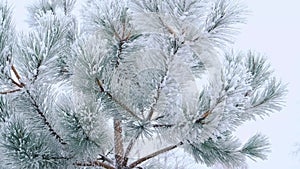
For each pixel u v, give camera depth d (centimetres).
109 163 196
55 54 156
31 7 230
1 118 172
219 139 193
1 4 155
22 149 164
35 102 166
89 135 165
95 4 178
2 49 154
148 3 168
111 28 175
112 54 179
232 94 159
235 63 168
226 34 173
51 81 165
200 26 167
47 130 171
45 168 171
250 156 196
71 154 174
